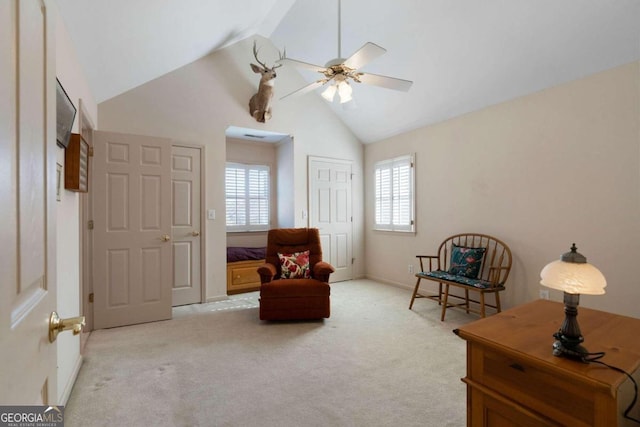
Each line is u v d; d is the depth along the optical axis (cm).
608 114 263
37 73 72
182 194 383
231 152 516
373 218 524
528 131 319
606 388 90
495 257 345
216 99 407
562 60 274
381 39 344
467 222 379
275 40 434
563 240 293
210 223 401
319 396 193
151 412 178
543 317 142
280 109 461
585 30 246
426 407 183
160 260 330
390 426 166
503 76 313
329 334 292
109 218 309
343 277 519
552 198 300
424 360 241
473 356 123
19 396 60
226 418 173
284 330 302
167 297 333
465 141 381
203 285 395
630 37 237
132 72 316
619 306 258
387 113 445
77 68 235
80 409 180
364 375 218
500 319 140
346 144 523
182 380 211
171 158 352
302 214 483
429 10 291
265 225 548
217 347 264
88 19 200
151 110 366
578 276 104
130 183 318
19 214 61
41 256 73
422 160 437
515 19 262
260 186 543
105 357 245
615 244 260
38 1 73
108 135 310
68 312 211
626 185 254
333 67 240
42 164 75
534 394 106
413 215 448
